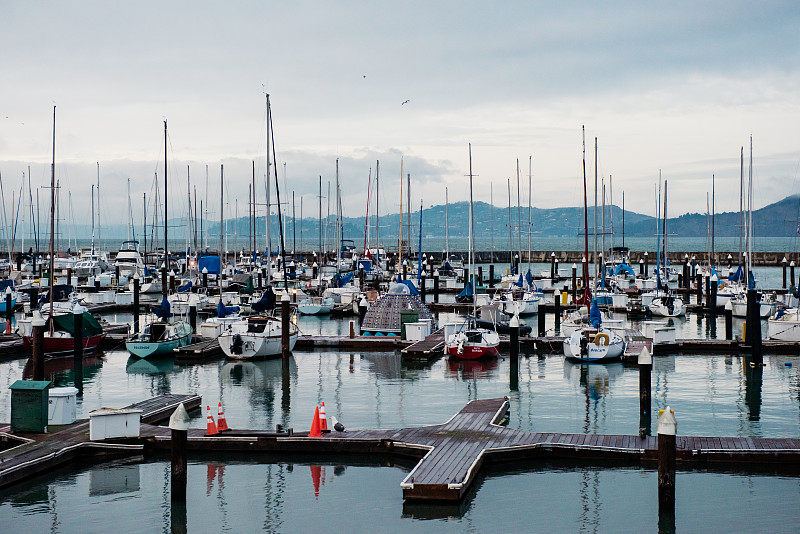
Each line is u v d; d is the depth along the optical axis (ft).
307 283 311.68
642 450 84.58
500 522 71.00
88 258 374.02
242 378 134.51
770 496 76.28
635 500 75.56
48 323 155.63
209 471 84.48
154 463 85.87
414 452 86.38
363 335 184.75
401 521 71.36
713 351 160.66
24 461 80.59
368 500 76.07
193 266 344.08
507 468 83.92
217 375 137.49
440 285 327.47
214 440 89.30
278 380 132.57
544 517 71.92
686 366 145.38
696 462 84.17
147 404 105.29
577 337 153.58
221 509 74.13
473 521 71.15
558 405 113.19
